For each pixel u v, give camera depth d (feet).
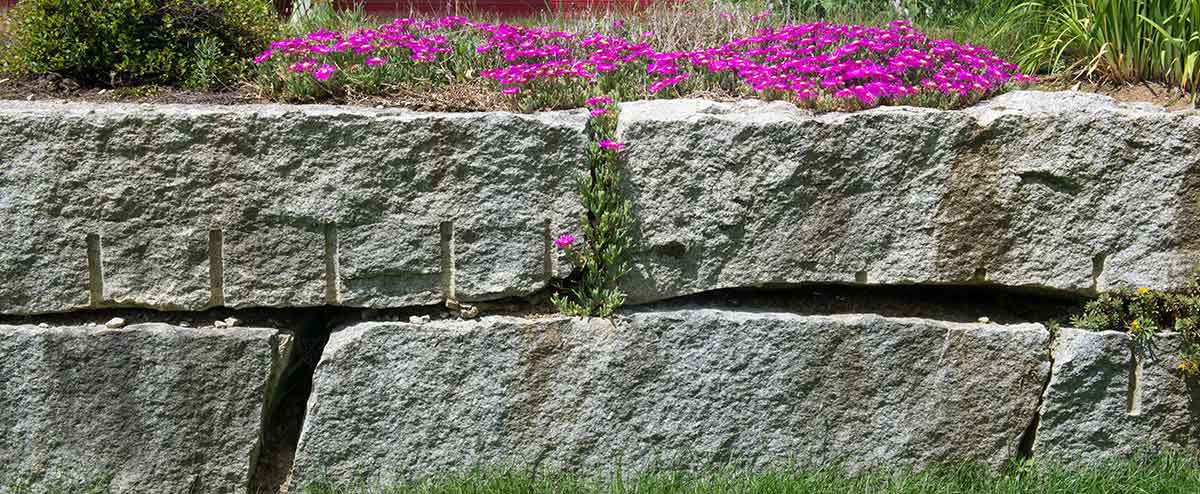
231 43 14.79
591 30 17.88
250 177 11.38
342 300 11.79
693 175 11.73
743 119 11.65
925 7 20.48
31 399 11.68
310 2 19.48
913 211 11.81
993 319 12.55
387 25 15.87
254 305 11.76
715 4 18.89
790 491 11.57
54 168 11.19
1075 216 11.80
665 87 13.73
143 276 11.59
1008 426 12.28
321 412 11.85
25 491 11.87
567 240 11.62
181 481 11.97
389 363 11.79
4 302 11.52
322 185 11.44
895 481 12.12
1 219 11.27
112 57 13.79
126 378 11.68
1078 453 12.35
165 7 14.23
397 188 11.51
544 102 12.92
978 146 11.64
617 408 12.01
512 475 11.99
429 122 11.35
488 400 11.93
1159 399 12.19
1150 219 11.78
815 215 11.82
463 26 16.35
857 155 11.66
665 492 11.75
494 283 11.84
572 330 11.80
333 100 13.33
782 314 12.01
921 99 12.60
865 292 12.73
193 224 11.48
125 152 11.22
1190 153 11.60
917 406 12.18
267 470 12.38
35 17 13.67
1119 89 14.88
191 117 11.18
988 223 11.84
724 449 12.18
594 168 11.85
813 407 12.12
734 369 11.96
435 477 12.08
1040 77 15.52
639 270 12.01
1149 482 11.94
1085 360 12.01
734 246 11.92
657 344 11.87
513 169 11.57
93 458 11.87
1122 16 14.89
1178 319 11.85
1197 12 14.44
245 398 11.80
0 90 13.37
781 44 15.21
